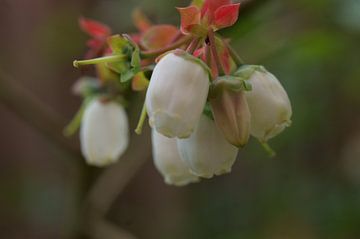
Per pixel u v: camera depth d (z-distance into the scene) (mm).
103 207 210
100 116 153
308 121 312
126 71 122
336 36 207
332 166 353
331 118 337
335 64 271
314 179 352
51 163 362
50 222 349
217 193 375
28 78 316
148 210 311
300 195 352
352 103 324
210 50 119
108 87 154
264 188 367
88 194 205
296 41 207
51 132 200
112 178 213
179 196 342
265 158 348
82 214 206
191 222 360
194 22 119
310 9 206
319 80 296
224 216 369
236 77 117
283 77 285
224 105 115
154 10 189
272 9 196
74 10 253
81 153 201
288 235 341
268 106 117
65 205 350
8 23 319
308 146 356
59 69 312
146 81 125
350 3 193
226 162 119
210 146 118
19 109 200
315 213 342
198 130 118
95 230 206
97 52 147
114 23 223
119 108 155
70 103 314
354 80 271
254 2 162
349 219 331
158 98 112
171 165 127
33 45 306
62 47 258
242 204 368
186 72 113
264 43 207
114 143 154
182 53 114
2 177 361
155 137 128
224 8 119
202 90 113
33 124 199
